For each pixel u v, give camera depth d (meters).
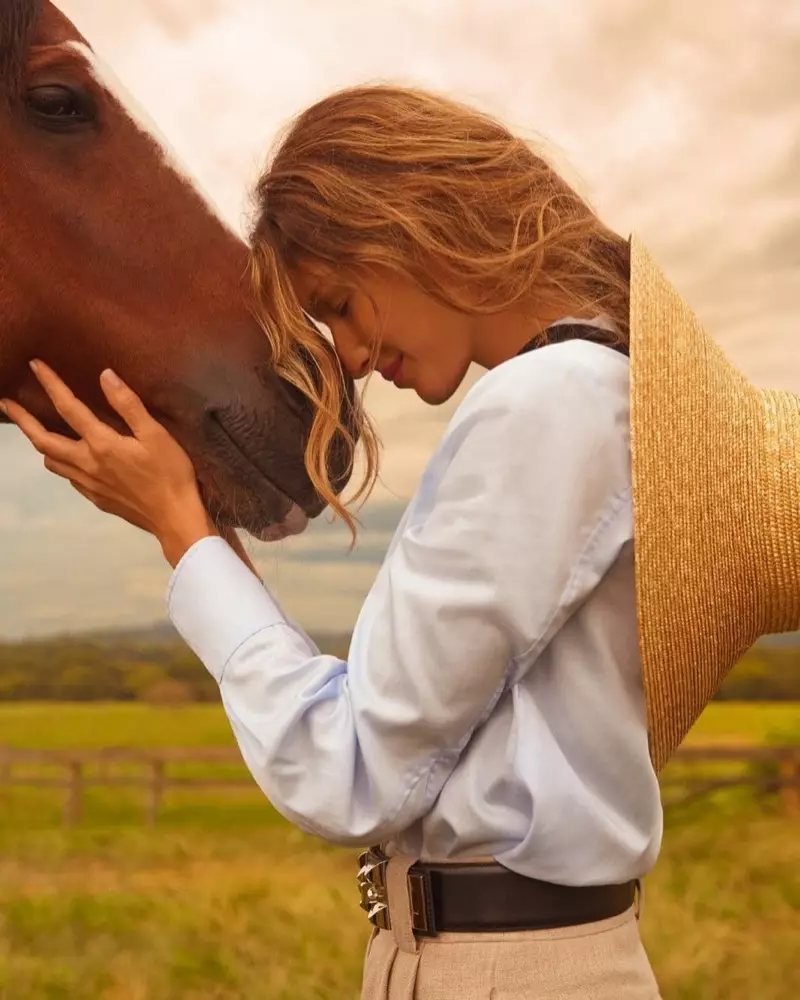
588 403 0.65
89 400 1.14
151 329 1.11
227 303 1.12
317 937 2.52
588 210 0.76
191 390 1.11
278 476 1.11
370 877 0.73
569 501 0.63
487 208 0.70
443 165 0.70
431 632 0.63
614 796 0.67
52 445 0.84
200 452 1.12
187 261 1.12
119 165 1.13
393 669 0.64
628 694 0.68
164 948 2.46
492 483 0.64
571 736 0.67
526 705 0.65
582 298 0.72
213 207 1.16
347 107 0.75
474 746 0.67
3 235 1.09
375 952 0.72
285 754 0.67
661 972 2.37
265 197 0.77
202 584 0.73
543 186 0.73
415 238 0.69
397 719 0.64
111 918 2.54
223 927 2.53
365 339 0.78
